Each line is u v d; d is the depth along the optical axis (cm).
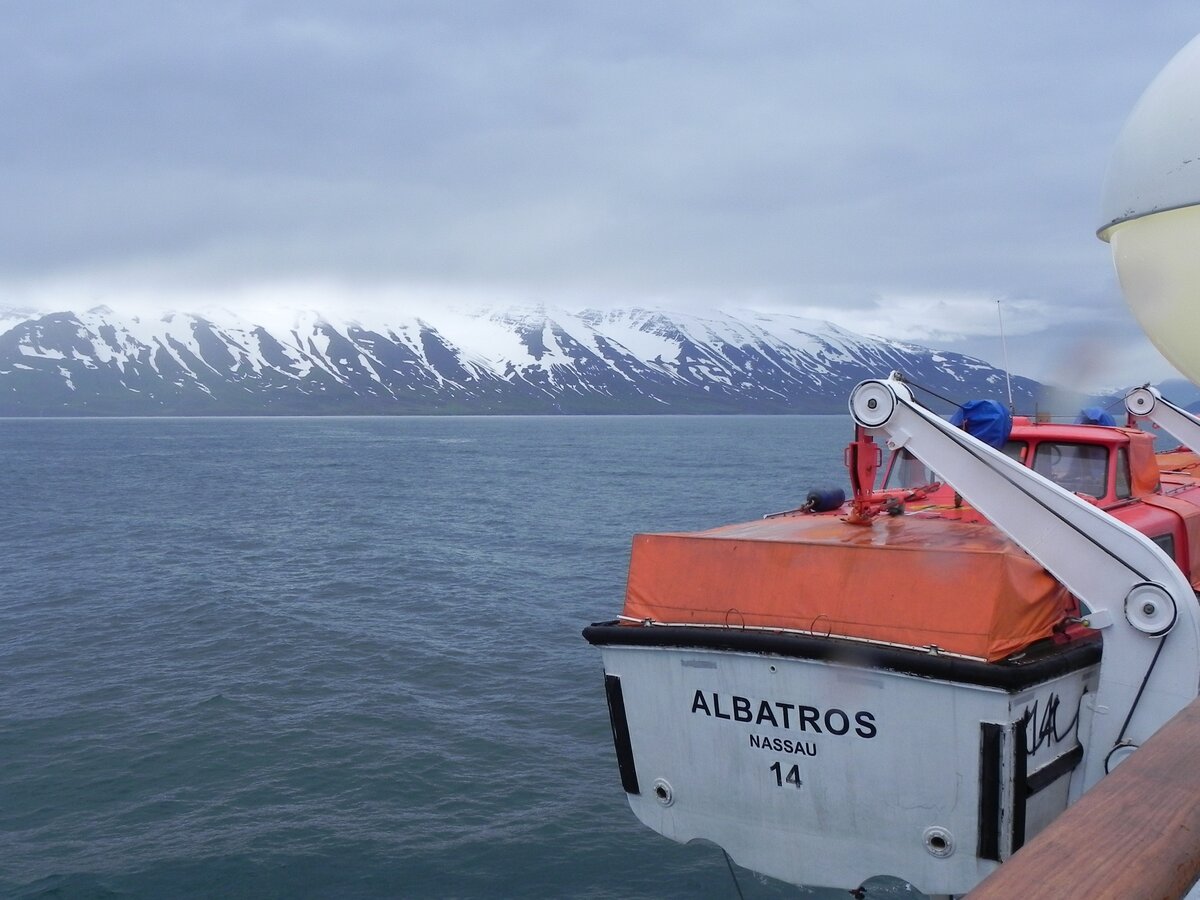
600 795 1759
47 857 1551
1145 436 1009
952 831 684
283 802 1739
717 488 8606
